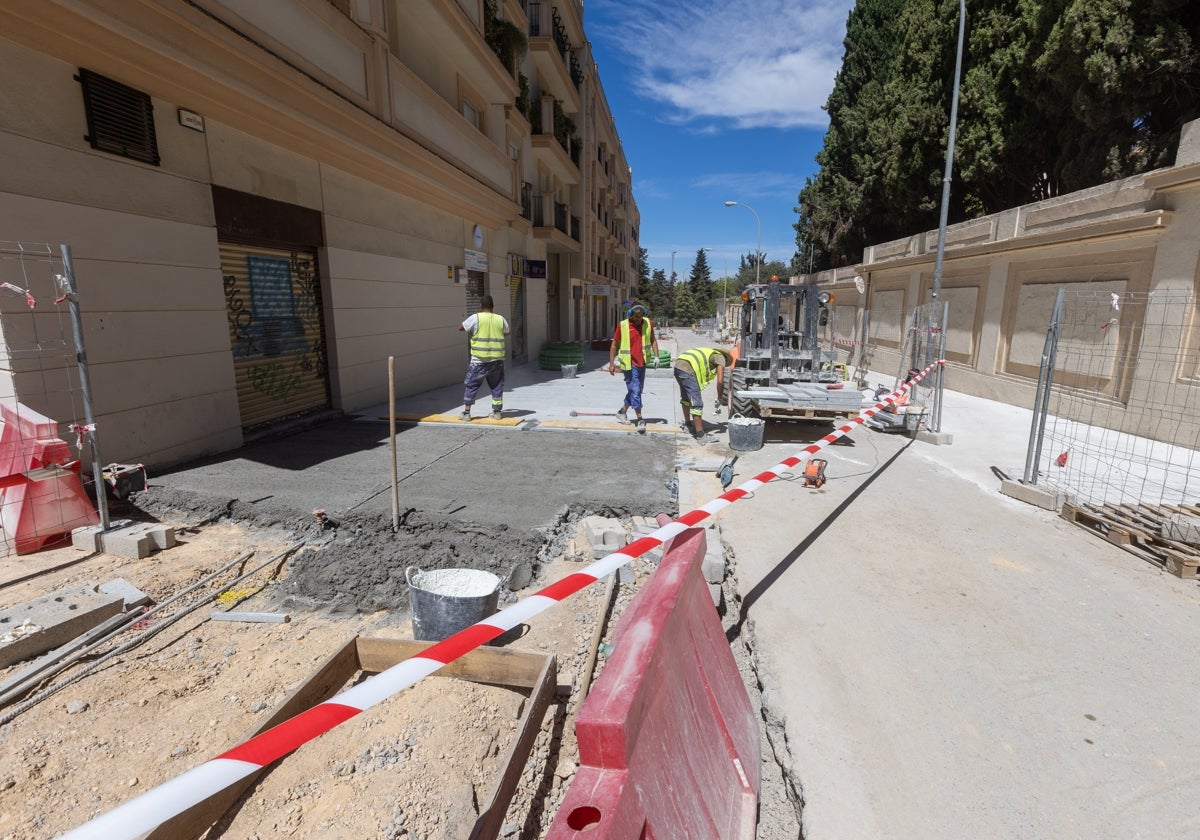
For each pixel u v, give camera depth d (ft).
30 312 14.57
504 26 44.91
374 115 26.18
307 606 11.35
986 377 40.70
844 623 11.09
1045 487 18.80
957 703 8.88
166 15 15.52
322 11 22.36
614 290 125.49
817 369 29.84
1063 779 7.46
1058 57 39.55
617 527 14.62
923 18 57.47
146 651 9.87
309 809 6.88
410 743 7.94
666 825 4.55
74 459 13.89
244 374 22.54
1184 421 25.44
